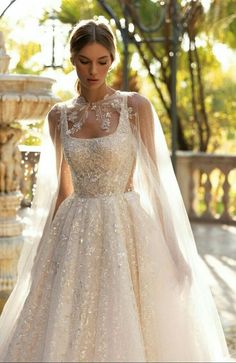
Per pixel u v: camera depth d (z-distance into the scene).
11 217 5.99
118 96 3.70
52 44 7.02
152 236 3.60
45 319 3.54
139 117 3.67
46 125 3.97
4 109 5.50
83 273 3.47
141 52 13.08
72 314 3.43
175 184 3.74
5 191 6.02
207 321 3.62
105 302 3.41
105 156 3.56
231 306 6.21
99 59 3.53
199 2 11.99
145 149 3.68
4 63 5.96
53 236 3.66
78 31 3.53
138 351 3.29
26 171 6.59
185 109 16.28
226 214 11.80
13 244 5.85
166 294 3.53
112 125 3.63
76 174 3.67
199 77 14.11
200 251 9.18
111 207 3.57
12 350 3.55
